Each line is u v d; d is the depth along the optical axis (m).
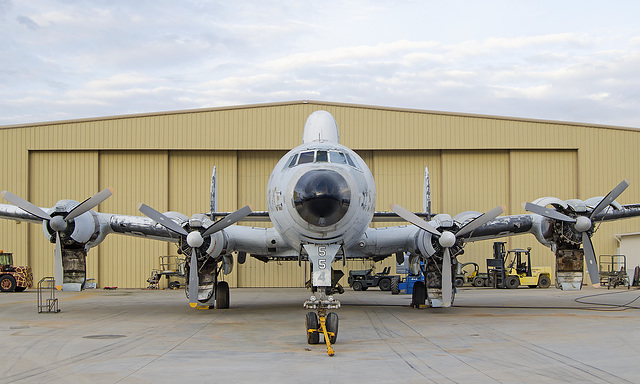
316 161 13.54
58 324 14.41
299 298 24.41
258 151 32.69
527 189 32.28
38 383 7.61
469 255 34.56
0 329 13.40
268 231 17.55
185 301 23.06
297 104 32.28
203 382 7.55
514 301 21.77
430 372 8.15
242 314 16.94
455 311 17.48
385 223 31.91
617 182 32.34
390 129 32.25
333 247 13.40
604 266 33.38
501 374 7.99
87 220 16.61
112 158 32.38
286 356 9.52
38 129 32.16
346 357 9.40
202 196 32.25
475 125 32.25
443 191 32.28
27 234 32.03
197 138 32.12
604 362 8.84
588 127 32.31
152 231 17.39
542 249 34.56
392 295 27.48
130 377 7.90
